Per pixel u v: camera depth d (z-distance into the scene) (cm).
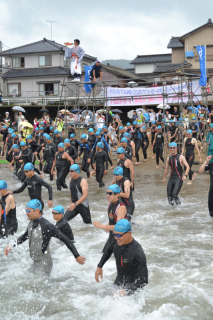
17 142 1513
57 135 1354
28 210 440
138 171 1449
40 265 468
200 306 400
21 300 419
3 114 3634
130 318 372
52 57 3884
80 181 668
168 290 439
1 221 604
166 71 3216
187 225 710
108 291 438
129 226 367
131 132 1695
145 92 1463
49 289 446
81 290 443
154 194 1012
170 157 870
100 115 1853
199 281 464
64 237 442
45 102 3366
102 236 651
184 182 1198
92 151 1253
